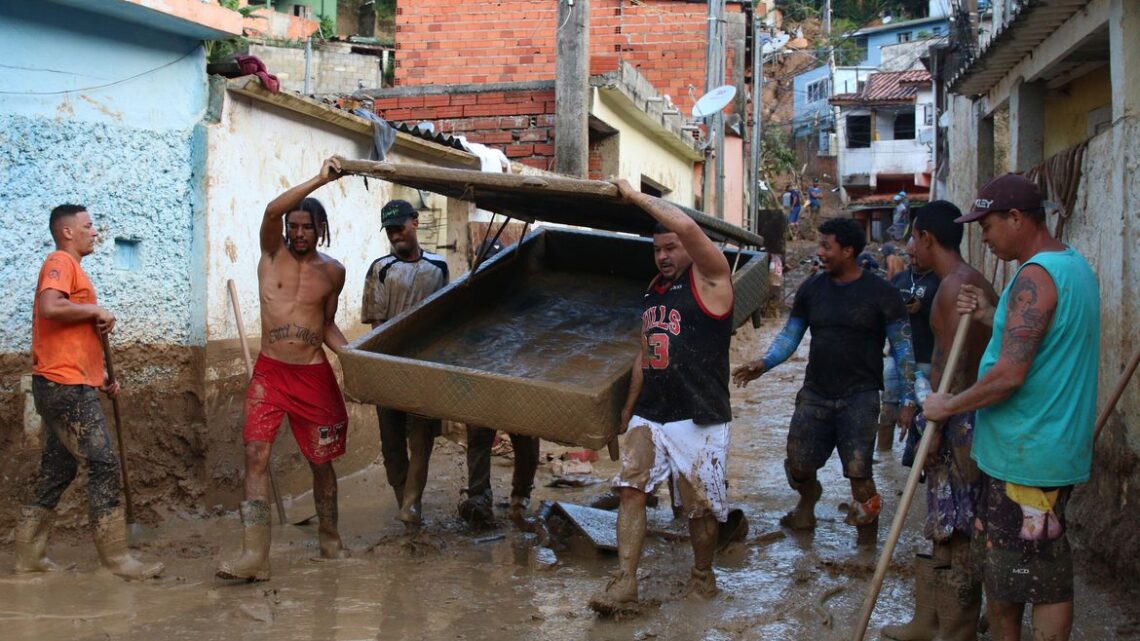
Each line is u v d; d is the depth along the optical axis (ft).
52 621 15.70
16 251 18.99
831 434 21.26
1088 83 32.96
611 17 61.98
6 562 18.39
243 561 17.81
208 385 22.39
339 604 17.07
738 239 19.79
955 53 59.93
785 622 16.60
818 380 21.24
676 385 16.79
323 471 19.48
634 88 45.96
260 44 85.25
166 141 21.76
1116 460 19.29
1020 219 13.46
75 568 18.33
